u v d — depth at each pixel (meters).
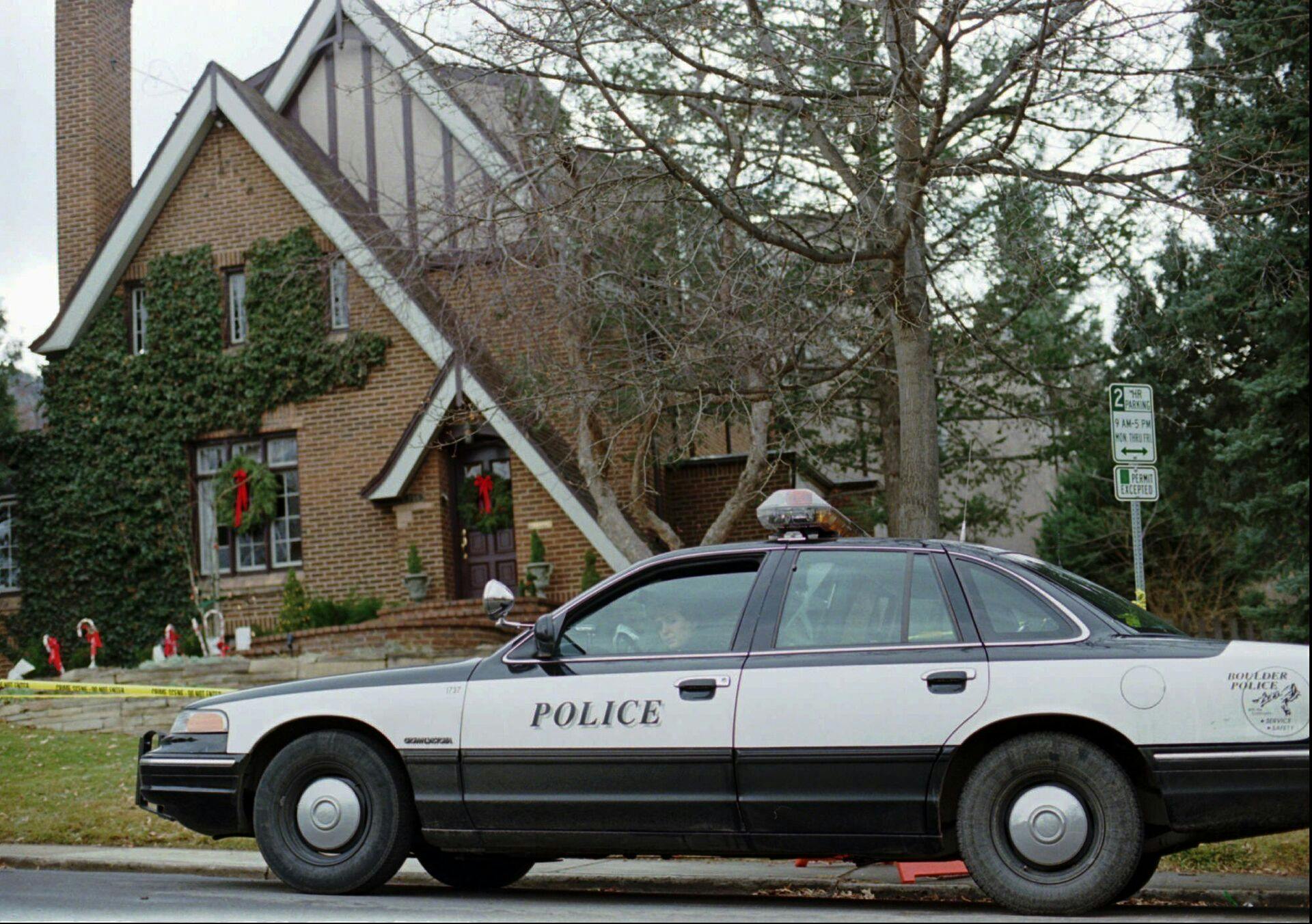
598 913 6.43
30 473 22.23
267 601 21.08
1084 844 6.18
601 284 13.78
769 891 8.20
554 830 6.93
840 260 11.33
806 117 11.46
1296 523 16.00
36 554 22.06
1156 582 21.30
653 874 8.50
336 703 7.29
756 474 15.60
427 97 19.41
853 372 13.63
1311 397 15.27
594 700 6.89
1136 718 6.16
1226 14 13.62
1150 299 14.86
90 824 11.05
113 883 8.30
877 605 6.75
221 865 9.35
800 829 6.57
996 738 6.46
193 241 21.98
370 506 20.77
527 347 16.27
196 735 7.54
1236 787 6.03
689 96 11.27
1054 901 6.15
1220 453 16.08
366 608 19.98
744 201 12.98
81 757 13.66
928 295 13.73
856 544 6.96
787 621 6.83
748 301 12.41
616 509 16.16
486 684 7.12
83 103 23.52
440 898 7.21
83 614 21.80
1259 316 15.19
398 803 7.17
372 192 21.52
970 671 6.40
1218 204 11.21
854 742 6.48
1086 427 20.36
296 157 21.03
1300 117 13.11
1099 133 11.22
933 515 11.78
